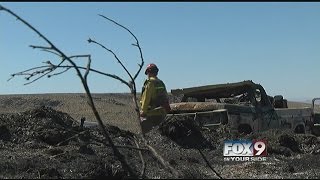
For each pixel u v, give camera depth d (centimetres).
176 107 1365
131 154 1020
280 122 1420
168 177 827
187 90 1416
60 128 1125
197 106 1344
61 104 4156
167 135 1227
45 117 1164
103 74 745
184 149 1189
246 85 1384
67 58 621
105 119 3209
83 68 662
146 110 909
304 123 1505
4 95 4756
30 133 1100
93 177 814
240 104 1381
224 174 929
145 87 915
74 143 1070
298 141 1274
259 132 1312
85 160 887
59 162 884
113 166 866
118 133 1187
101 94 5291
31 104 4178
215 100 1486
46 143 1084
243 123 1326
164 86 927
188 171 812
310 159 1105
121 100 4888
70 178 798
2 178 767
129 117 3428
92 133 1147
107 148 1038
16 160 863
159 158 758
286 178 898
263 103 1402
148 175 846
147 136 1226
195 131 1241
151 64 928
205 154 1158
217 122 1305
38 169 823
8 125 1109
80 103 4206
